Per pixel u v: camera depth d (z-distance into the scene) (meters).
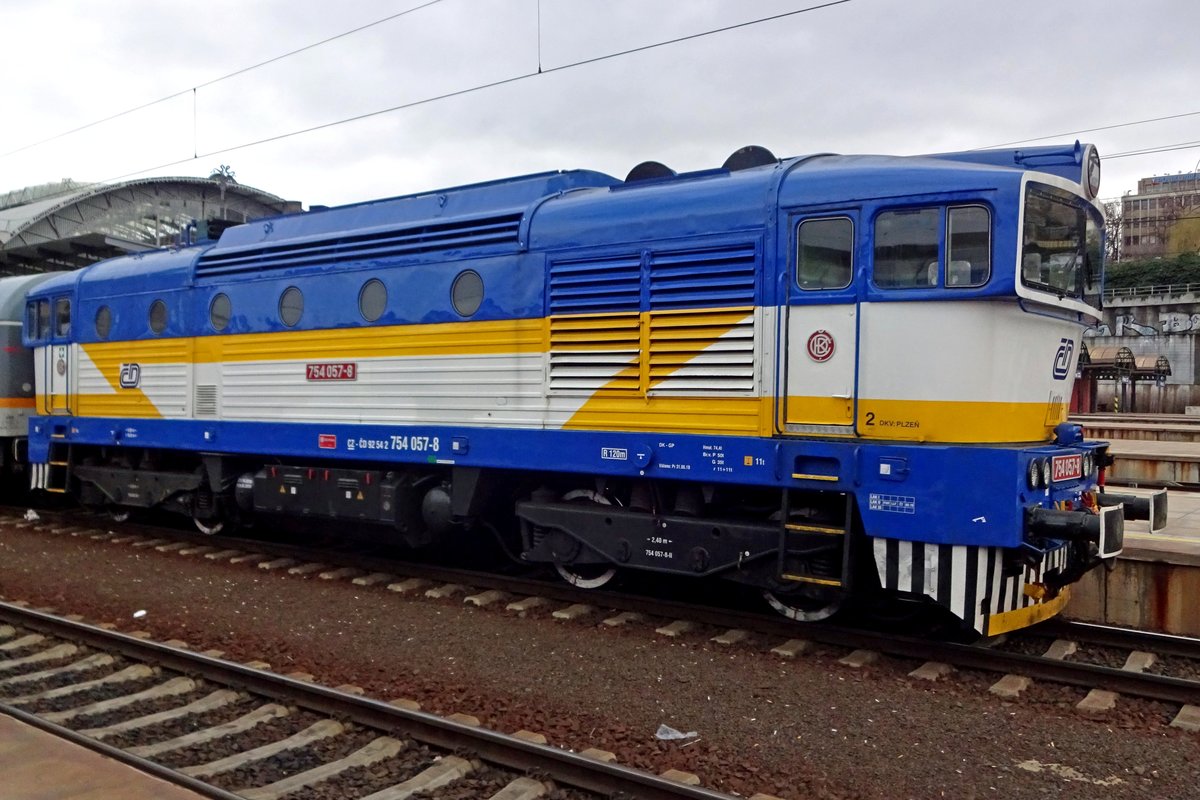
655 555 7.09
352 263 8.79
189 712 5.48
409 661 6.42
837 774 4.55
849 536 6.09
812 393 6.23
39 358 12.49
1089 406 37.81
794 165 6.59
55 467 12.44
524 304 7.57
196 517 11.14
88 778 4.05
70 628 6.96
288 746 4.93
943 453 5.73
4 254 17.38
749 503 7.01
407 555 10.37
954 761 4.70
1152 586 7.37
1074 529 5.52
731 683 5.91
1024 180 5.71
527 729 5.11
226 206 40.53
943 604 5.82
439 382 8.11
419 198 8.87
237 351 9.80
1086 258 6.65
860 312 6.06
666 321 6.81
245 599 8.31
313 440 9.05
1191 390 45.81
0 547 10.88
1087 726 5.17
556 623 7.36
